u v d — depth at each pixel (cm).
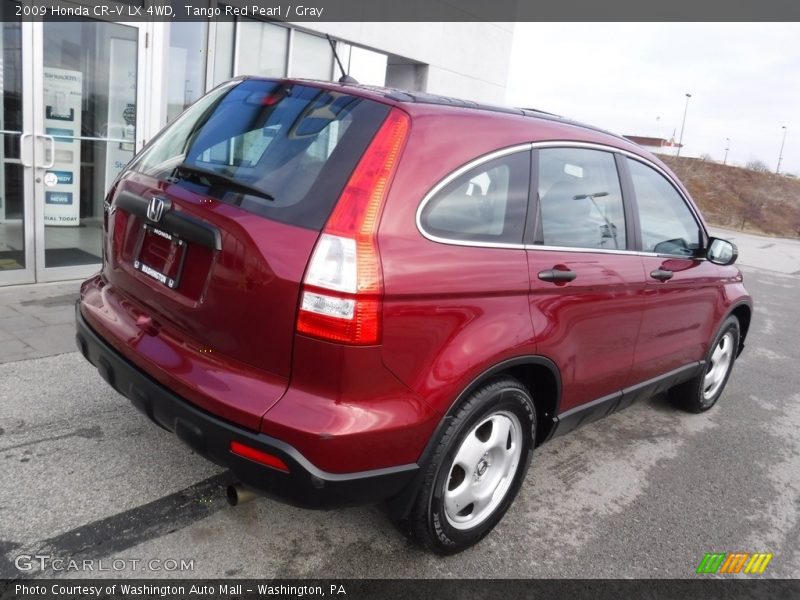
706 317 430
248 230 225
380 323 219
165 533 275
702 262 419
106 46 609
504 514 302
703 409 491
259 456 217
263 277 219
